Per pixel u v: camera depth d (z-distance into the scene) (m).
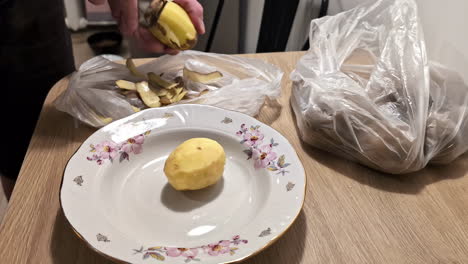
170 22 0.68
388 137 0.55
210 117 0.61
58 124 0.66
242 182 0.54
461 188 0.55
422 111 0.56
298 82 0.70
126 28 0.72
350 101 0.59
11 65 0.79
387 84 0.61
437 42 0.81
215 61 0.83
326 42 0.71
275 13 1.18
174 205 0.51
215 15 1.31
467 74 0.71
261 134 0.57
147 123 0.59
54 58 0.84
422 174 0.58
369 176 0.57
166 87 0.71
